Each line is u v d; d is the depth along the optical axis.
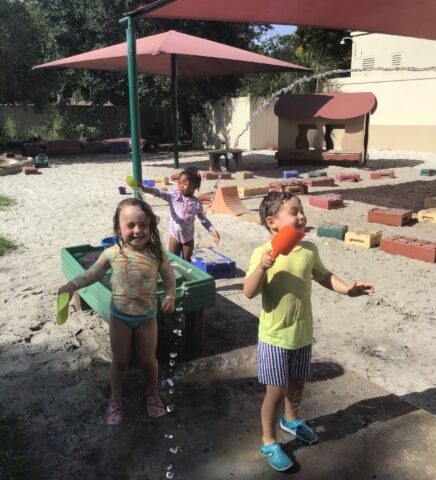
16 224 8.58
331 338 4.40
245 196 11.41
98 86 25.42
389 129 22.14
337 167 16.64
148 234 3.08
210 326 4.57
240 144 24.84
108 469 2.78
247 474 2.74
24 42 20.53
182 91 25.22
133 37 7.52
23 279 5.81
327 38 26.53
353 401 3.40
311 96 17.14
